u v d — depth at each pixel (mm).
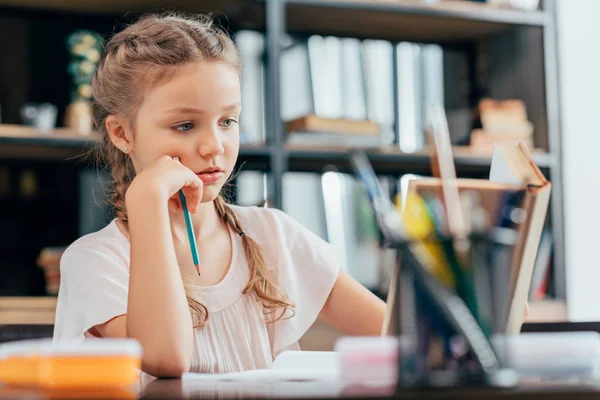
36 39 3076
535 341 755
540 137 3418
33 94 3057
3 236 3051
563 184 3375
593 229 3574
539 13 3414
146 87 1386
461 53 3572
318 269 1616
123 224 1514
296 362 1041
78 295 1354
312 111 3309
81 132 2895
